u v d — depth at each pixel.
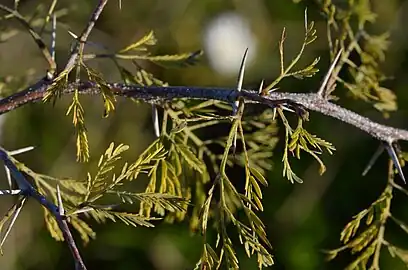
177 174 1.13
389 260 1.84
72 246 1.02
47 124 1.90
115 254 1.97
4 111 1.09
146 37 1.15
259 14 2.08
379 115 1.87
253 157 1.18
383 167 2.01
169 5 2.02
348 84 1.19
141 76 1.17
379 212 1.14
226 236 1.03
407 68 1.96
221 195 1.03
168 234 1.97
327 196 2.00
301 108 1.02
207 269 1.03
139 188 1.68
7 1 1.60
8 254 1.90
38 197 1.04
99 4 1.08
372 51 1.22
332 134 1.98
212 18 2.04
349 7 1.21
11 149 1.88
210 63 2.00
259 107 1.17
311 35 1.05
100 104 1.95
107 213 1.03
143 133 1.95
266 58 2.04
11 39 1.71
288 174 1.03
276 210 1.99
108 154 1.04
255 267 1.78
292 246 1.97
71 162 1.89
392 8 1.95
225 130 1.36
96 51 1.78
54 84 1.05
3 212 1.87
